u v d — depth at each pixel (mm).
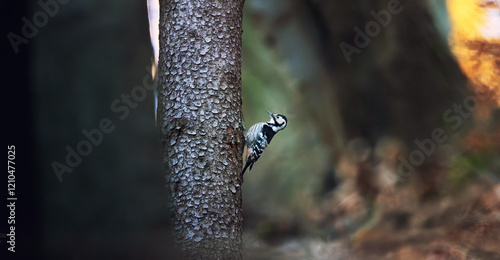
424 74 15352
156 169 8547
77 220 8172
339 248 12172
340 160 14992
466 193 12078
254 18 15562
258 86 15359
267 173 15094
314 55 15648
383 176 13922
